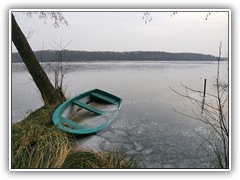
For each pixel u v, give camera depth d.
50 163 2.44
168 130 4.94
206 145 4.12
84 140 4.14
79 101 5.70
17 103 7.37
